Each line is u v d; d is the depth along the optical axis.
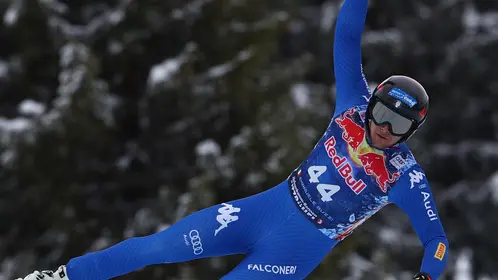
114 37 42.94
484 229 63.31
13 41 44.84
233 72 40.94
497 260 64.06
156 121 41.34
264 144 39.56
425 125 66.31
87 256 15.59
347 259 41.62
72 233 40.19
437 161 66.62
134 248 15.65
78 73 38.28
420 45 64.56
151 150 42.16
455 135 67.56
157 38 43.16
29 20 41.12
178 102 39.94
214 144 38.94
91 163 40.72
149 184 42.41
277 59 51.16
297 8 59.44
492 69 65.44
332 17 63.56
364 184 15.63
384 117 15.11
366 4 16.92
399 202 15.31
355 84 16.61
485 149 66.19
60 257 40.44
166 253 15.73
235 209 16.17
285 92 42.50
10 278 40.28
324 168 16.03
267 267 15.94
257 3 44.25
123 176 42.16
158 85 38.97
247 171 38.78
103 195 41.97
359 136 15.80
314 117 46.12
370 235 52.16
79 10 48.78
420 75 65.44
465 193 63.66
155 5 42.56
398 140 15.31
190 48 39.09
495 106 67.06
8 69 43.09
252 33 42.88
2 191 40.44
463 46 64.56
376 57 63.25
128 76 43.50
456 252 63.66
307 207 16.03
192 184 35.88
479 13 73.31
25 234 41.56
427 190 15.15
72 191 40.47
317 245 16.12
